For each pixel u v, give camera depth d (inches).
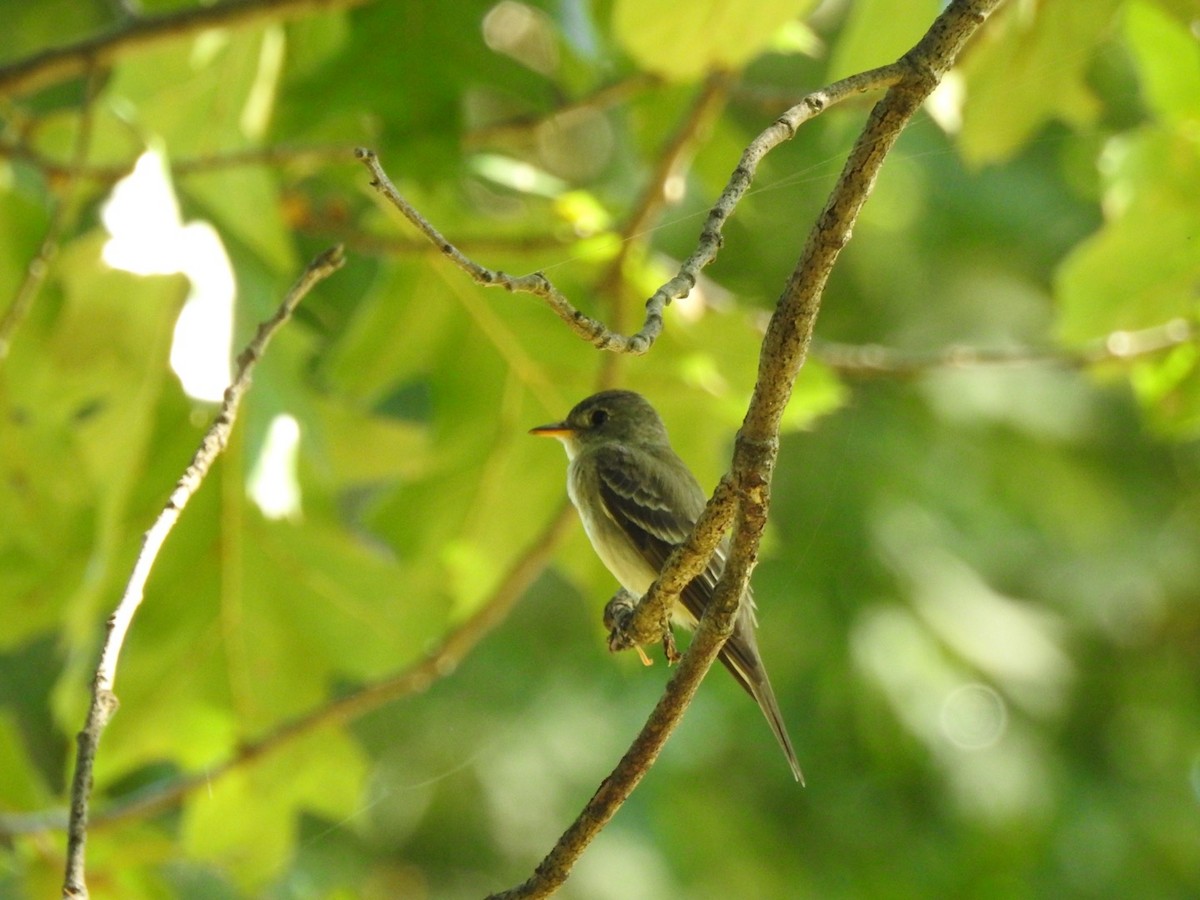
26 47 561.6
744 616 321.4
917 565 580.1
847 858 582.6
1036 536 643.5
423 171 397.1
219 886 506.6
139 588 208.8
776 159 555.8
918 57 193.8
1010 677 578.9
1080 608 639.8
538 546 396.5
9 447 377.7
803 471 583.8
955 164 610.2
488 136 423.8
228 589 397.7
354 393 424.2
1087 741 639.8
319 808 401.1
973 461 601.9
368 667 406.3
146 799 381.1
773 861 575.2
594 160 552.4
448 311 419.8
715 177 463.2
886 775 586.9
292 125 401.1
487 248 401.1
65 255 363.6
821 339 601.9
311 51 442.3
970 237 617.6
